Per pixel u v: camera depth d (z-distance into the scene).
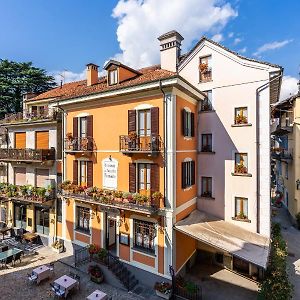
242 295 13.88
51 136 20.88
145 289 14.30
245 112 16.80
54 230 20.14
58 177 20.20
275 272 12.77
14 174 23.33
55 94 23.89
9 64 41.88
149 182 15.06
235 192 16.92
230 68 17.06
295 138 25.75
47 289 14.28
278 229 19.83
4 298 13.36
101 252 15.38
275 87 17.72
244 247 13.41
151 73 17.73
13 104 41.00
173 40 18.95
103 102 16.97
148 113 15.16
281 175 34.28
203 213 17.56
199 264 17.58
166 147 14.28
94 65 21.25
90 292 14.04
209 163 17.88
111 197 15.79
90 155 17.69
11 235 22.80
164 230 14.22
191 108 17.17
